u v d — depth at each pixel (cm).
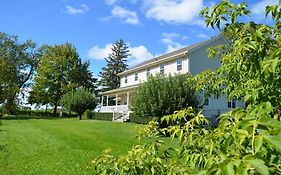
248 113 139
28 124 2622
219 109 2648
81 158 1050
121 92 3594
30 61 5816
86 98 4266
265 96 217
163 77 2219
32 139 1538
